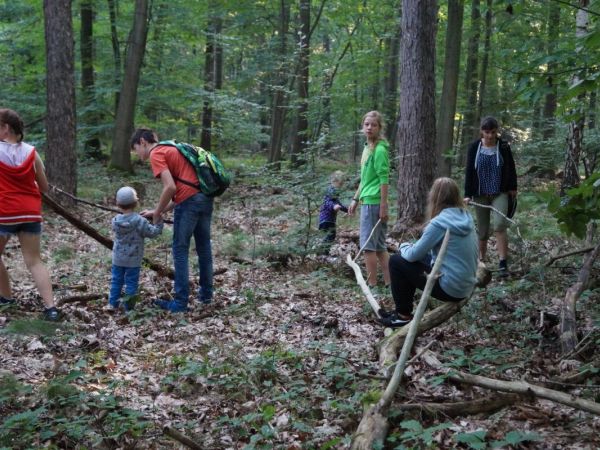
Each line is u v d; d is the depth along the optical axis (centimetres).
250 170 1102
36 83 2077
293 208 1139
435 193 473
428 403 376
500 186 718
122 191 614
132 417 367
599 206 432
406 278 486
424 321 485
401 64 980
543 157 1530
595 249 544
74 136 1259
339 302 666
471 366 450
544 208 1099
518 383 370
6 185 552
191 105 2072
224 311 625
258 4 2153
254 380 440
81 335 535
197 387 436
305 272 798
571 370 446
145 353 511
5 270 596
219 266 834
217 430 365
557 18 775
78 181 1592
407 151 970
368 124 673
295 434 357
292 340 542
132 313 589
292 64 1973
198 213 624
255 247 870
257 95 2925
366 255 688
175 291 624
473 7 1509
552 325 550
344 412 382
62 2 1238
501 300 621
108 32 2044
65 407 384
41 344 496
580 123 976
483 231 750
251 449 334
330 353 490
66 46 1238
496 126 716
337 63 2120
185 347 522
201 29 2105
